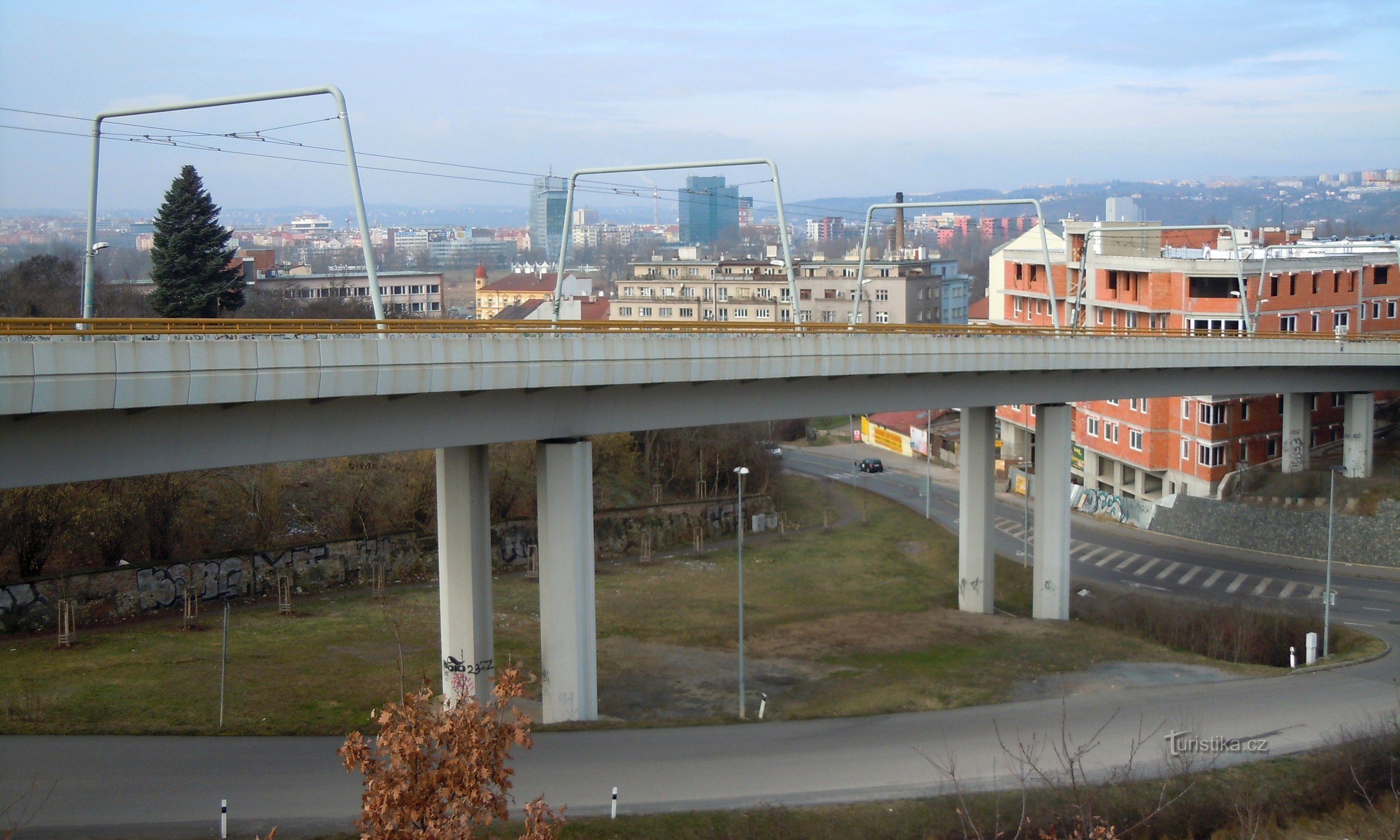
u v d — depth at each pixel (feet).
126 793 99.96
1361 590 193.57
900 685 142.20
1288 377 215.10
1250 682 139.95
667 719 126.82
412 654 154.61
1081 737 118.73
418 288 441.27
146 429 93.35
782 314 449.89
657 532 241.35
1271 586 201.16
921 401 164.55
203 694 132.87
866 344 147.64
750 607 190.29
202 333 94.48
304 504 216.54
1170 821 96.53
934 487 308.40
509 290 496.64
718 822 95.55
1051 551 182.29
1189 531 243.81
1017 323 327.88
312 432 104.63
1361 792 101.04
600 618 180.55
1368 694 131.44
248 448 100.32
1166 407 262.06
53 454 88.43
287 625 169.99
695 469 276.62
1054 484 181.78
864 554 233.96
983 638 167.84
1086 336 176.96
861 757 113.19
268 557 189.78
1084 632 171.53
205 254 256.32
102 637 159.63
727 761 111.96
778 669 152.15
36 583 164.76
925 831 94.68
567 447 124.77
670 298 461.37
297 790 101.35
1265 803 99.76
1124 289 271.49
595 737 119.85
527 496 240.12
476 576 127.65
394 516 219.00
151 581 175.83
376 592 192.34
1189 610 171.94
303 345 97.60
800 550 238.07
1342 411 270.05
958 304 494.59
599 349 120.26
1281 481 239.09
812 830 94.53
